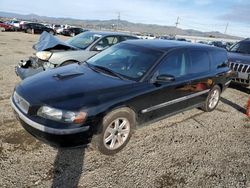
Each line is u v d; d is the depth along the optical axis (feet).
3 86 20.20
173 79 12.94
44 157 11.14
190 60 15.94
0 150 11.27
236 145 14.35
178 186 10.31
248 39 31.32
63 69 14.28
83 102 10.55
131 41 16.58
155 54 14.28
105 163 11.27
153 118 13.96
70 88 11.40
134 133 14.33
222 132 15.94
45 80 12.37
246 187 10.67
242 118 18.90
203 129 16.06
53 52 20.33
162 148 13.06
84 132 10.48
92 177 10.25
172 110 15.24
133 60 14.19
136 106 12.32
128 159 11.76
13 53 39.55
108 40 24.47
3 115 14.73
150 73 13.21
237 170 11.85
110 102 11.14
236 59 26.21
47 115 10.27
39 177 9.88
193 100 16.89
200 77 16.58
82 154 11.69
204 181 10.80
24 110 10.95
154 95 13.16
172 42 16.78
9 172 9.94
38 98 10.75
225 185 10.67
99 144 11.35
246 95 25.81
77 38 25.30
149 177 10.64
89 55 21.94
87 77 12.78
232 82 26.78
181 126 16.11
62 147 10.52
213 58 18.44
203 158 12.56
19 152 11.30
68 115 10.14
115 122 11.73
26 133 12.93
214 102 19.40
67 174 10.25
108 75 13.28
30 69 18.86
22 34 94.22
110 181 10.13
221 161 12.48
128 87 12.23
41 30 109.09
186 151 13.03
